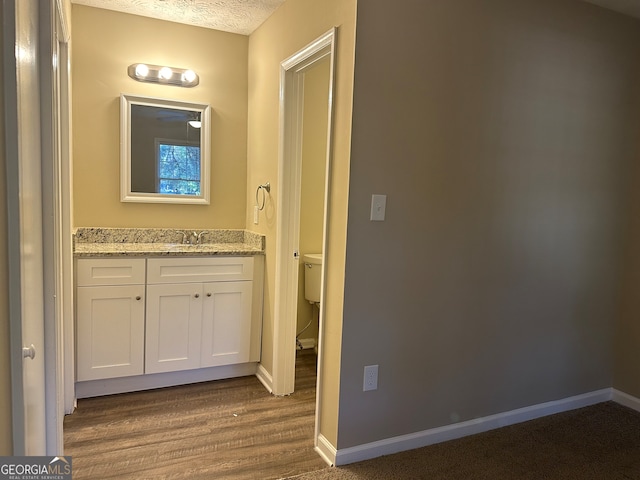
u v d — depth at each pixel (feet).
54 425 5.11
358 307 6.88
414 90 6.88
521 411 8.63
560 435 8.16
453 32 7.10
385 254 6.97
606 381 9.68
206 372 9.91
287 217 9.04
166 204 10.49
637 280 9.30
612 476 6.98
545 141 8.16
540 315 8.58
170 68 10.19
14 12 2.67
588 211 8.86
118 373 8.97
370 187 6.73
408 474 6.84
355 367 6.97
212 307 9.62
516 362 8.45
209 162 10.68
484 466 7.11
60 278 6.11
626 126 9.10
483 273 7.86
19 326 2.84
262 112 10.07
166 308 9.23
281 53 9.00
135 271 8.91
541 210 8.30
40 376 4.48
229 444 7.49
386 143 6.77
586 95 8.51
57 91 5.62
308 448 7.47
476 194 7.60
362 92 6.51
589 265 9.05
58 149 5.80
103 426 7.89
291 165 8.96
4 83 2.64
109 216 10.02
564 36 8.12
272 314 9.52
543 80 8.01
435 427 7.78
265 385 9.80
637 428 8.49
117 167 10.00
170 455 7.12
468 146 7.43
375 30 6.52
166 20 10.10
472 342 7.92
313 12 7.65
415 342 7.40
